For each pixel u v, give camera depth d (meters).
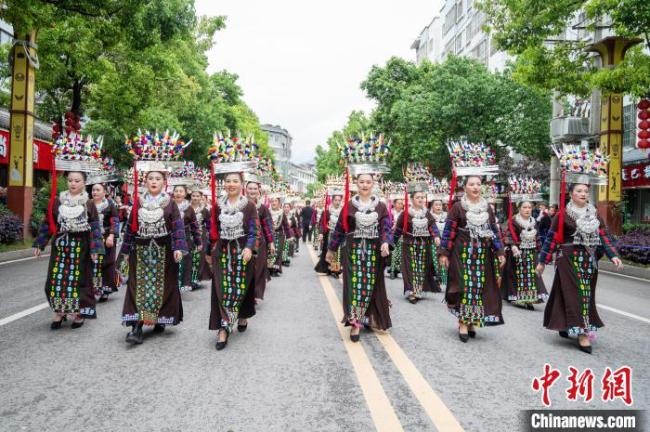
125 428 3.39
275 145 105.50
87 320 6.52
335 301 8.21
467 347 5.49
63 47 17.11
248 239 5.54
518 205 8.31
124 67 19.91
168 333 5.97
